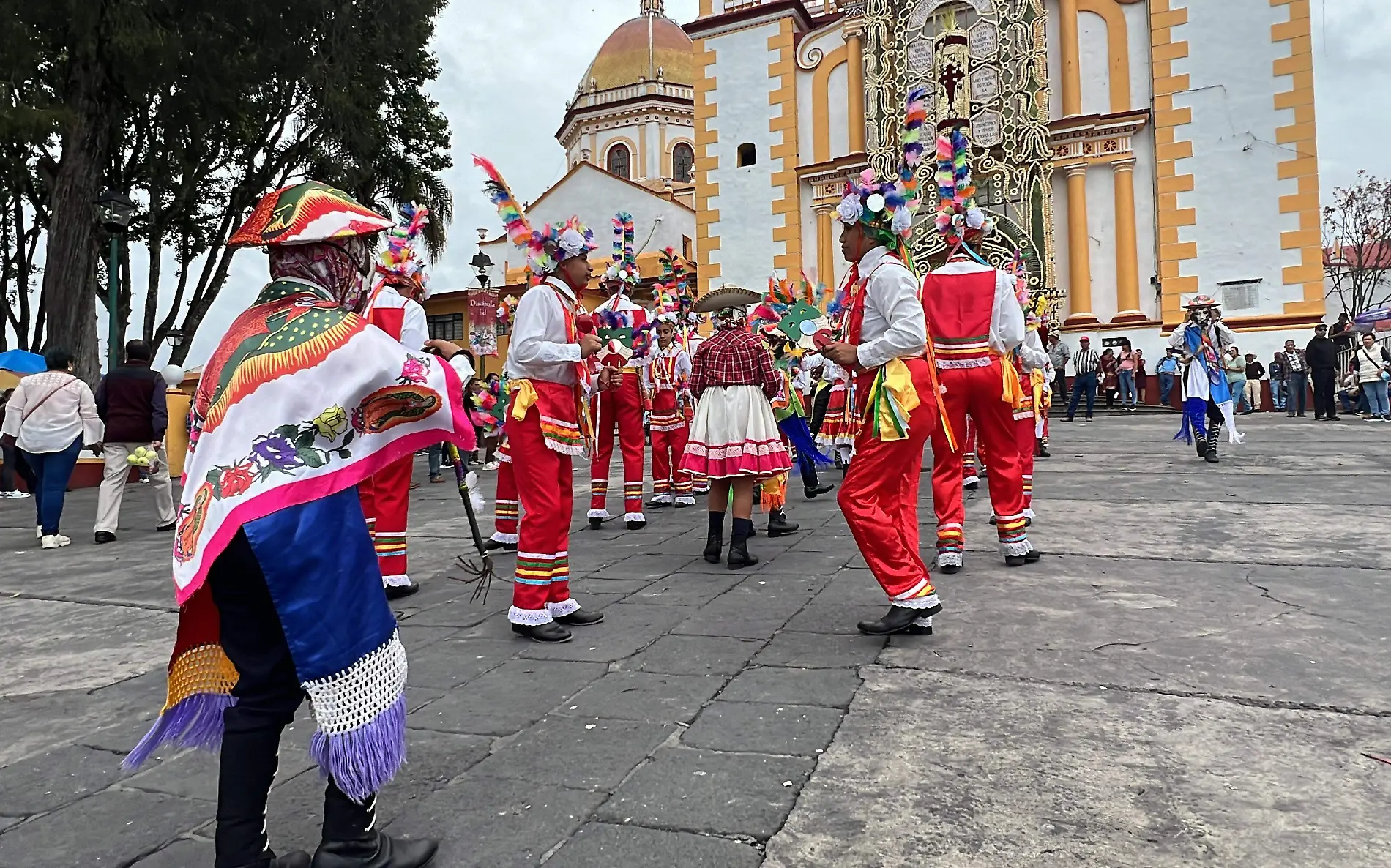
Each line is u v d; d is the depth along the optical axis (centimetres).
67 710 327
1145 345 2144
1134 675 306
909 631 364
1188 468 907
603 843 210
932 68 2320
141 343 793
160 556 672
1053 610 393
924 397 368
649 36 3759
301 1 1473
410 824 222
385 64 1719
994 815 214
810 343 816
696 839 210
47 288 1389
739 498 534
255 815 190
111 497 767
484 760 260
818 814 219
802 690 307
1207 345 947
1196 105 2116
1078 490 776
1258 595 402
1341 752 240
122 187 1731
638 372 707
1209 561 474
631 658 355
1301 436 1250
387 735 195
